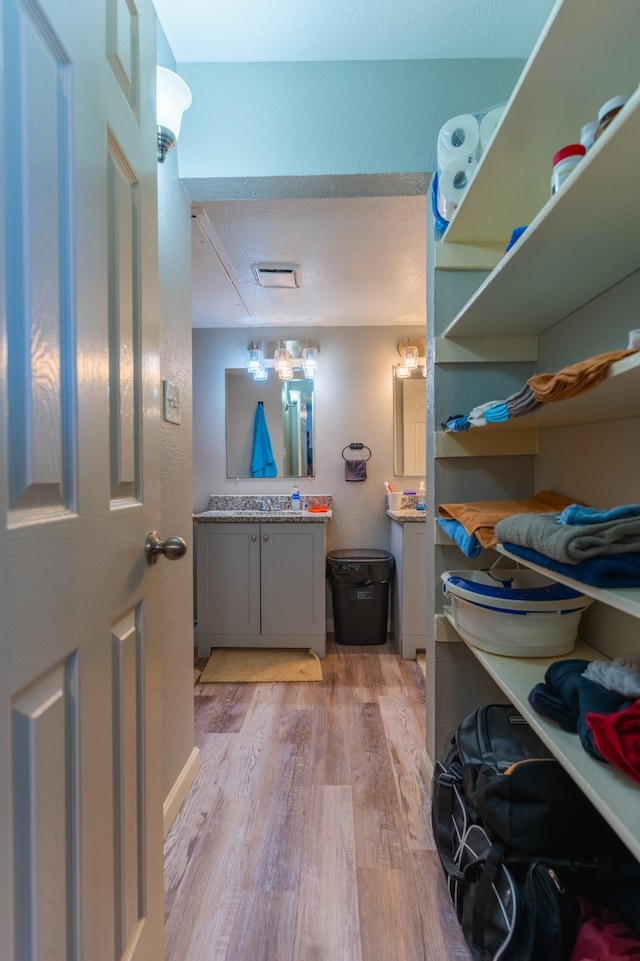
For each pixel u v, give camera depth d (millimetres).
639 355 613
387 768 1605
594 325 1132
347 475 3059
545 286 1060
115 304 751
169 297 1380
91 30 655
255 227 1869
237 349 3072
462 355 1436
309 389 3070
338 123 1411
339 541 3076
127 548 782
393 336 3053
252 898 1108
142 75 870
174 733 1413
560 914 783
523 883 856
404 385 3049
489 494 1462
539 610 1086
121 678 756
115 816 733
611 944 723
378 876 1167
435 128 1404
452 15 1245
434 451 1459
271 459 3082
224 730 1855
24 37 506
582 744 739
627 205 743
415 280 2373
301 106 1416
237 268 2227
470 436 1445
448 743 1447
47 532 543
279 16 1246
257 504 3055
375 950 986
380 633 2807
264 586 2621
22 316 503
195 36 1315
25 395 508
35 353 523
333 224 1855
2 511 466
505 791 914
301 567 2613
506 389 1444
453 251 1415
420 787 1503
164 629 1349
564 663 924
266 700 2115
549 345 1361
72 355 601
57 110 571
